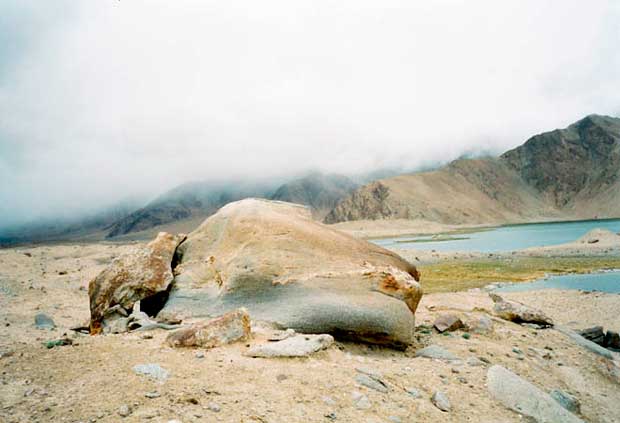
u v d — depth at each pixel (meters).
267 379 7.61
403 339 11.27
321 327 11.06
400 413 7.09
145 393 6.49
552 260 57.78
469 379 9.38
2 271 36.25
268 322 11.31
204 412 6.06
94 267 42.91
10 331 15.03
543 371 11.54
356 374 8.42
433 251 77.94
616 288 36.62
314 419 6.32
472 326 14.67
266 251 13.59
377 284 12.66
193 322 12.27
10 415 5.69
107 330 13.23
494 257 65.06
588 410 10.02
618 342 17.62
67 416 5.70
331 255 14.02
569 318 23.97
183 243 16.28
